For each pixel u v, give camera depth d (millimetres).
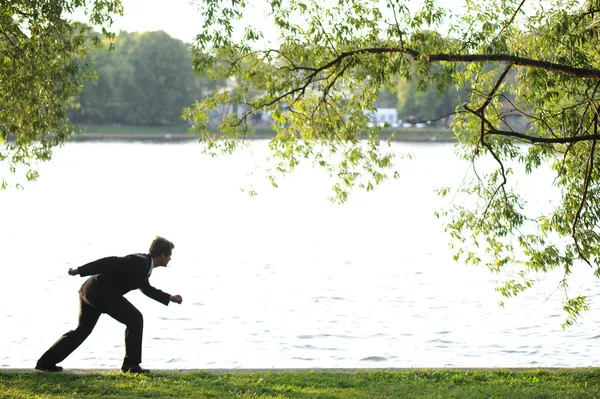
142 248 45312
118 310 13828
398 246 45656
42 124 17984
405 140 178625
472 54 15562
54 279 33500
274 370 15531
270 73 16422
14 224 56344
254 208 71562
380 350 21797
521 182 98812
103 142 199000
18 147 18359
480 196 17125
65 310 26906
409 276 35000
